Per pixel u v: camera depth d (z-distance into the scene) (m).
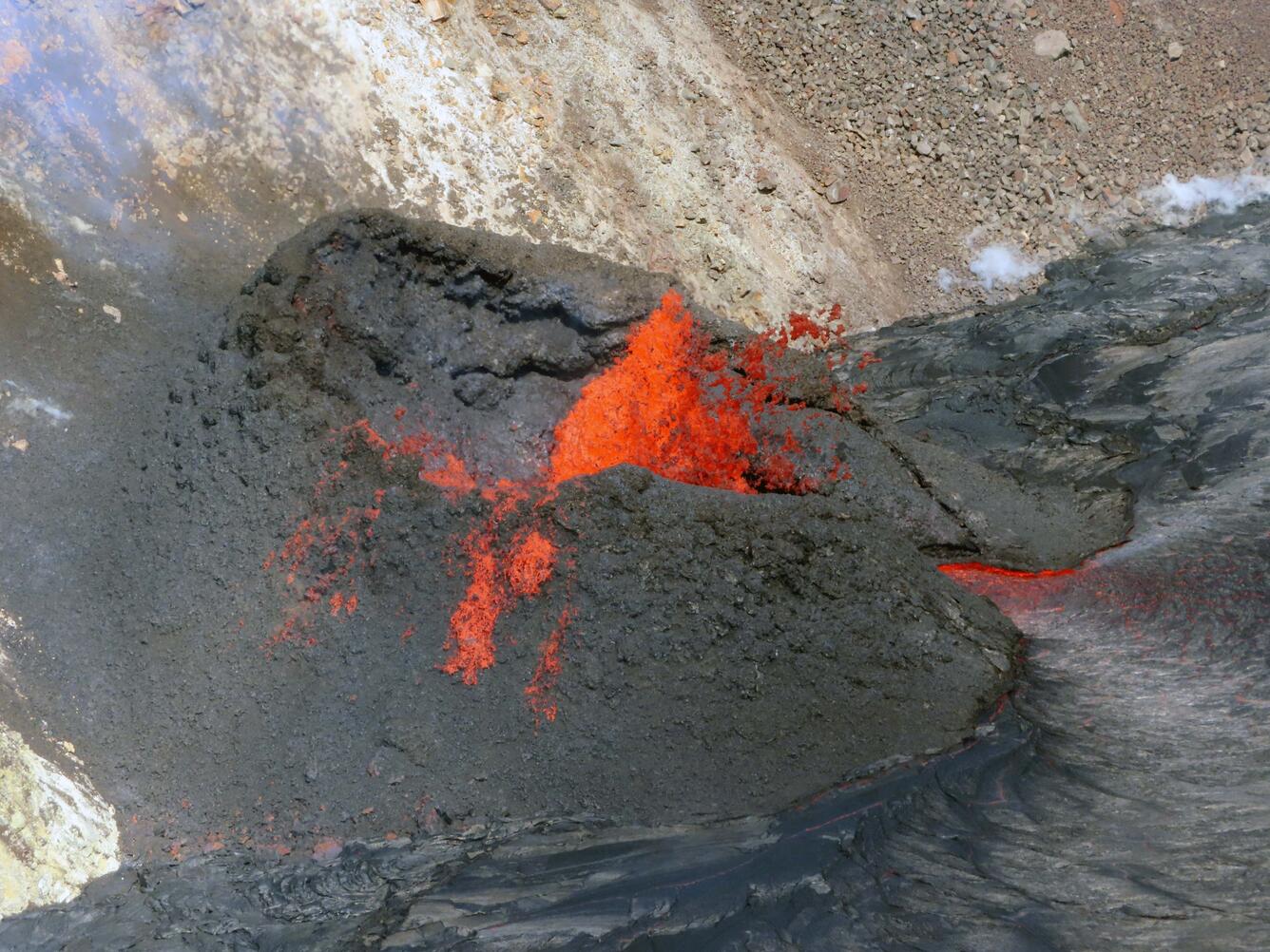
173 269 11.71
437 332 10.20
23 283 10.88
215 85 12.61
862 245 15.47
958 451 11.77
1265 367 11.74
